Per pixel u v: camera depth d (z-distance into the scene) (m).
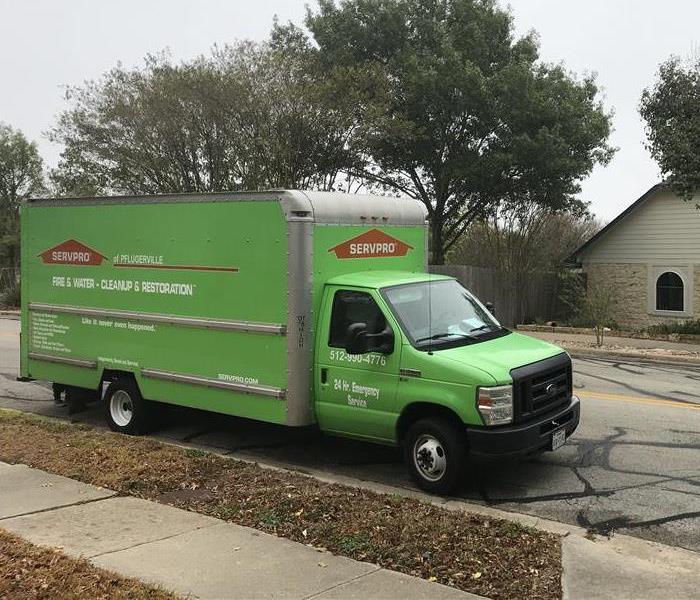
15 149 38.97
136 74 24.00
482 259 27.61
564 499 6.27
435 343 6.60
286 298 7.05
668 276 24.05
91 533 5.10
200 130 22.62
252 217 7.31
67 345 9.49
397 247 8.11
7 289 35.69
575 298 25.95
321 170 23.66
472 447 6.08
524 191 26.94
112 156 24.30
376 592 4.12
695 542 5.32
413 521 5.23
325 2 27.11
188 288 7.97
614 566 4.58
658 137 18.06
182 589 4.14
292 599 4.02
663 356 16.73
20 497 5.96
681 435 8.49
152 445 7.62
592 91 27.78
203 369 7.89
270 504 5.66
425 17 26.41
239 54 22.47
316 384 7.09
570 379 7.03
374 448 8.09
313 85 22.31
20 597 3.97
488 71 26.08
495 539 4.91
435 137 26.25
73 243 9.28
